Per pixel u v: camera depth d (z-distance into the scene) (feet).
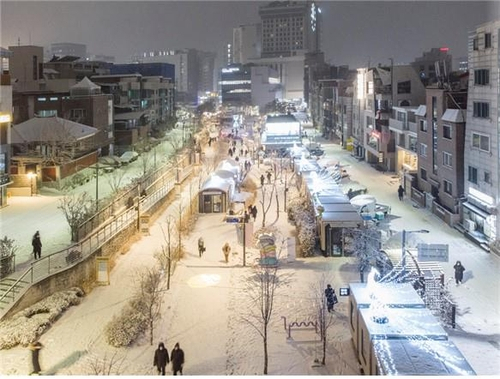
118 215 142.72
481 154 141.08
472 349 82.07
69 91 271.28
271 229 155.33
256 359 81.10
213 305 100.78
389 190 209.46
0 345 82.69
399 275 102.22
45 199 171.32
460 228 148.56
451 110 160.25
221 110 625.41
